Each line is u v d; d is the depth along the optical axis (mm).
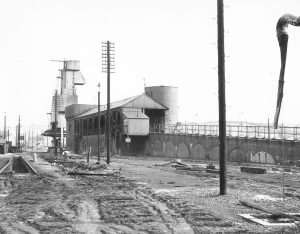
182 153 62562
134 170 32312
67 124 109000
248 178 24938
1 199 15641
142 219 10562
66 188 19203
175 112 78062
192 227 9383
